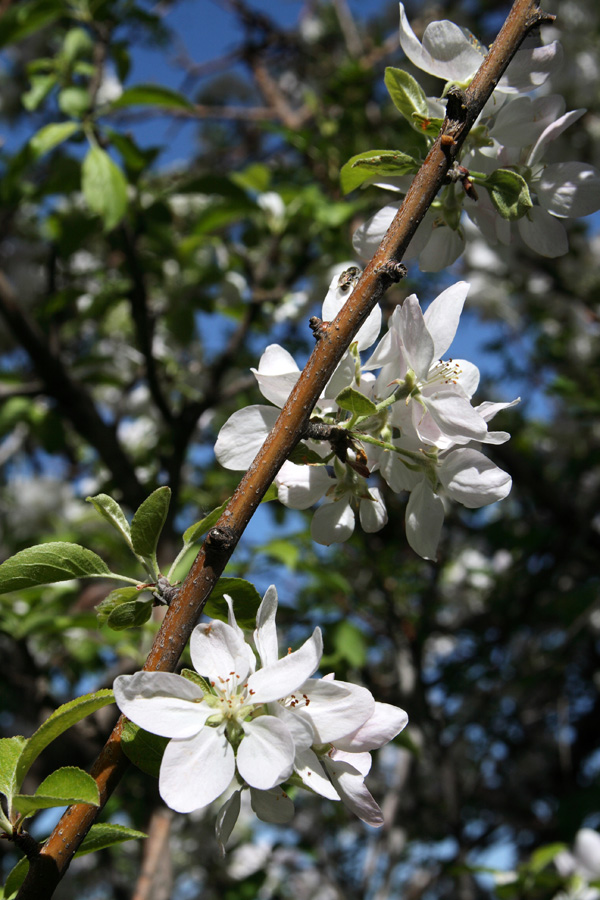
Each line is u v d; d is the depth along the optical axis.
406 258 1.61
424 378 1.42
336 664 2.94
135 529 1.35
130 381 4.79
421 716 3.96
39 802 1.10
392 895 5.49
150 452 4.73
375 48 6.37
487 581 6.22
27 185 4.24
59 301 4.15
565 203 1.59
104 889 5.30
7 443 5.70
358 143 5.12
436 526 1.46
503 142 1.58
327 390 1.43
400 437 1.46
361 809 1.25
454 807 4.57
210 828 5.42
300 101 7.66
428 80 5.45
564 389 5.36
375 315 1.46
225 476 4.81
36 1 3.76
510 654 5.89
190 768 1.12
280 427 1.28
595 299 6.36
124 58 4.06
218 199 4.77
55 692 4.75
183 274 4.74
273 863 5.31
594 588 5.17
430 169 1.37
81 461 5.61
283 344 5.18
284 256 5.16
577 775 6.05
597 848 3.78
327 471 1.52
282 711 1.17
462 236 1.61
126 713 1.12
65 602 3.55
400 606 4.60
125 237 3.87
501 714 6.02
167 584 1.36
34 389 4.18
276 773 1.10
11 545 4.82
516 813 5.84
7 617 3.30
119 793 4.23
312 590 3.93
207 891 5.32
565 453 6.41
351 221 4.73
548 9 5.92
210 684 1.20
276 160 6.44
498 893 3.64
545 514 5.91
